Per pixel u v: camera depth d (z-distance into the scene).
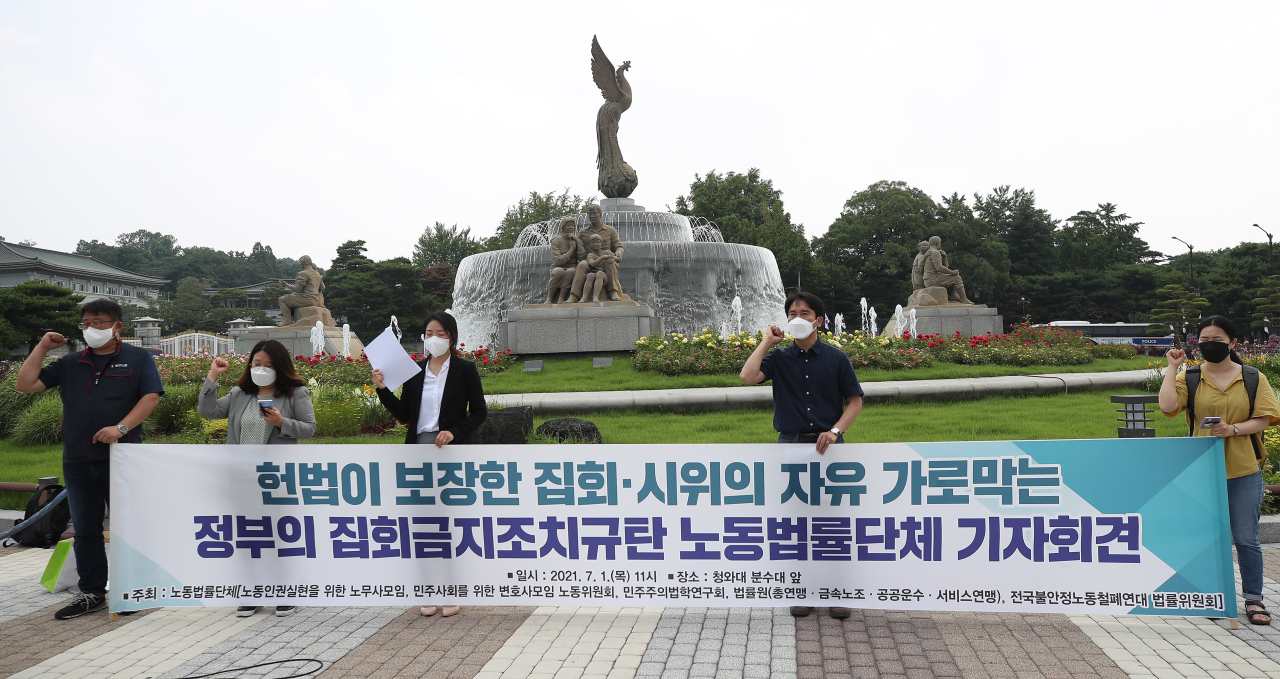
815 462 4.43
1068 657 3.83
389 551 4.67
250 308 105.62
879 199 66.69
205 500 4.75
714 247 21.81
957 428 9.94
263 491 4.73
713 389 12.28
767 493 4.47
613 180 24.38
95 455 4.88
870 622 4.43
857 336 16.86
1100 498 4.21
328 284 70.19
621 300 17.95
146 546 4.76
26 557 6.65
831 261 64.94
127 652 4.15
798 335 4.50
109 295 96.38
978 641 4.09
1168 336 45.09
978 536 4.31
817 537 4.44
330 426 10.30
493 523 4.61
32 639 4.43
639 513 4.53
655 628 4.38
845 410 4.53
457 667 3.82
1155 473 4.18
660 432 9.94
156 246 174.38
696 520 4.51
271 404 5.05
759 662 3.82
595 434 8.85
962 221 66.25
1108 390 13.42
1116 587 4.20
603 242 18.30
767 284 23.20
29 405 12.70
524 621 4.55
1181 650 3.90
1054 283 68.25
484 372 15.55
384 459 4.66
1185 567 4.16
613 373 14.92
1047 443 4.24
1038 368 16.05
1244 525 4.37
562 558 4.57
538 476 4.57
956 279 24.66
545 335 17.52
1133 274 66.81
